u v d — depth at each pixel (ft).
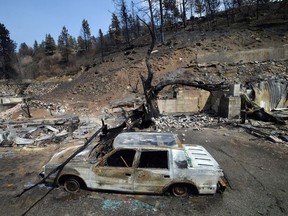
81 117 69.26
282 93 60.90
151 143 20.81
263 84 61.05
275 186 22.77
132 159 20.02
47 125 53.16
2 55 237.04
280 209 18.83
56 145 38.27
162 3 142.61
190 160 20.40
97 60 168.45
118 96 89.10
